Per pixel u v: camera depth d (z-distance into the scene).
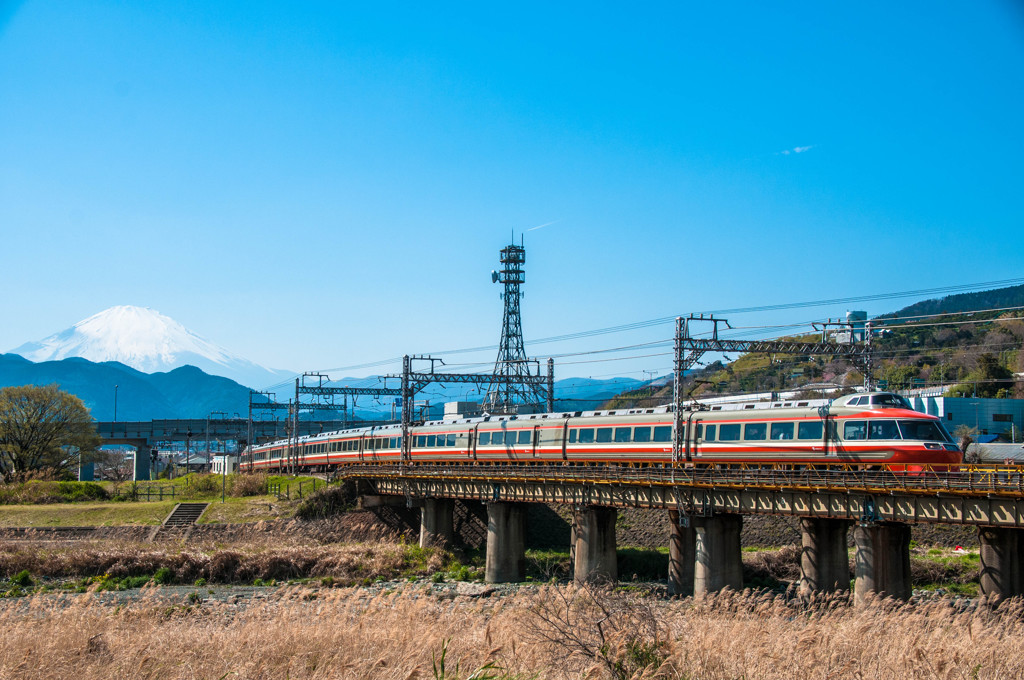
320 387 124.62
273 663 28.45
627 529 86.31
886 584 47.19
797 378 165.25
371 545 80.25
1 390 118.56
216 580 68.62
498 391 106.81
